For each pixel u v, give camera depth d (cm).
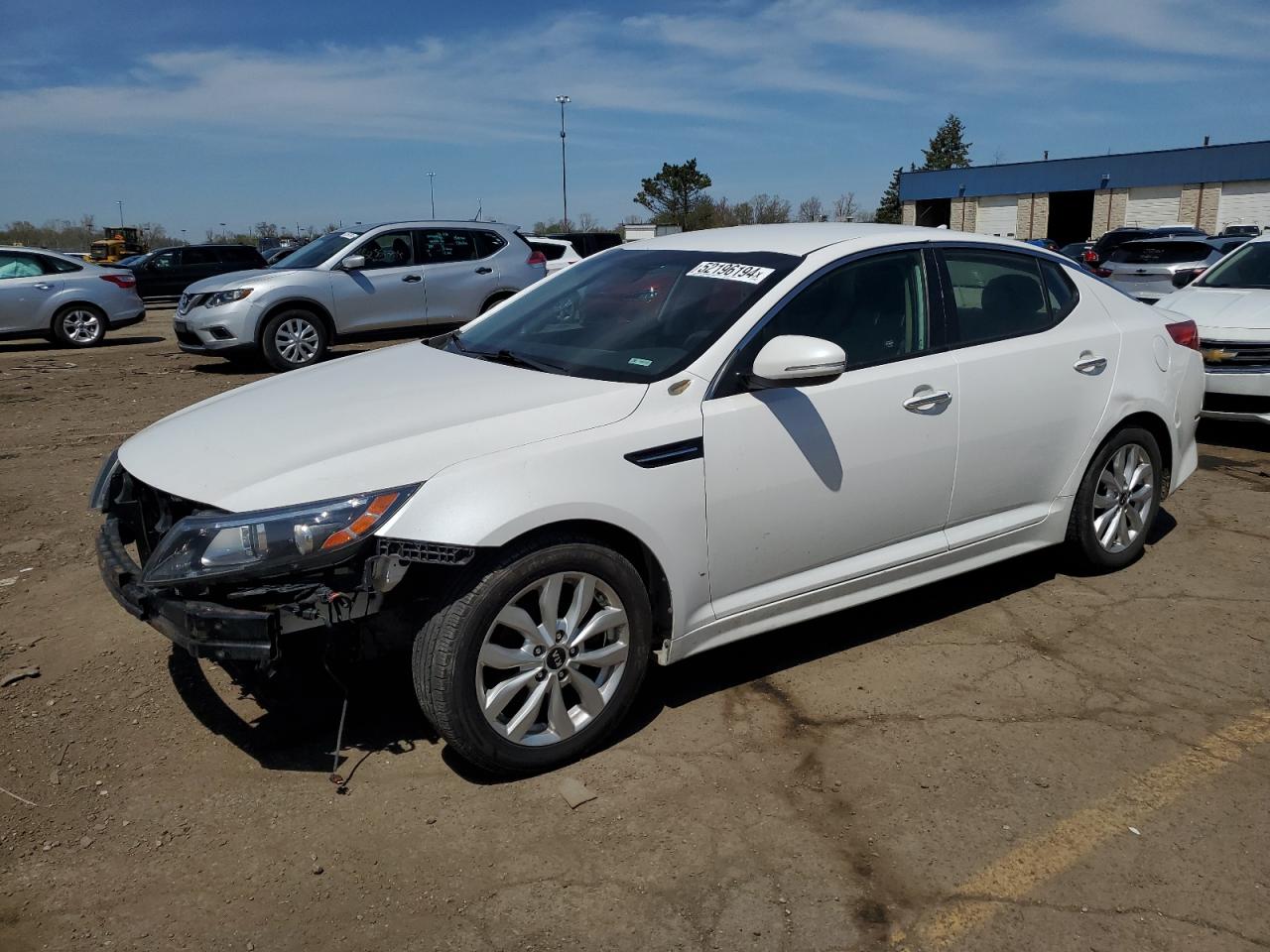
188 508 311
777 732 346
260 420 343
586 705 324
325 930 253
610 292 412
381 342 1329
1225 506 593
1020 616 440
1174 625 430
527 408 323
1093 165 4744
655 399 332
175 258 2694
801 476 356
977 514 420
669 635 342
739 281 377
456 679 296
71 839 289
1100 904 263
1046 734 345
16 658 398
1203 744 338
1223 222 4397
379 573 285
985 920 257
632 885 270
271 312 1152
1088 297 463
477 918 257
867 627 431
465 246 1271
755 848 285
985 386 406
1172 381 483
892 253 400
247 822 296
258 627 280
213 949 247
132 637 418
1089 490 461
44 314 1477
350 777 319
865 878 273
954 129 8025
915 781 317
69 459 722
